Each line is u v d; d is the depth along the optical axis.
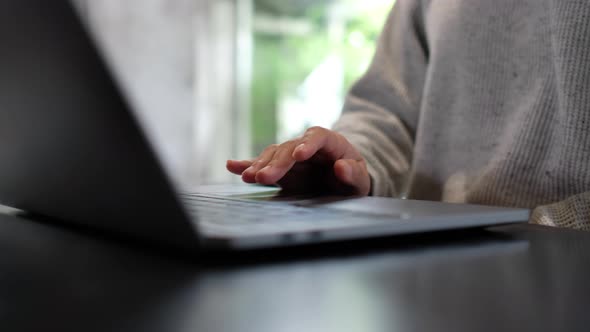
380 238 0.33
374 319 0.17
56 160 0.26
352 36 3.76
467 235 0.36
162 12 3.59
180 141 3.67
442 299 0.20
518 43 0.73
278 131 3.89
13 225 0.35
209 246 0.25
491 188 0.71
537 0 0.70
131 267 0.24
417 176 0.86
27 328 0.16
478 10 0.78
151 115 3.57
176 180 0.22
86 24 0.18
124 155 0.21
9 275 0.22
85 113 0.21
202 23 3.71
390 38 0.98
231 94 3.82
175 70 3.65
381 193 0.71
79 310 0.17
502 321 0.17
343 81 3.80
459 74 0.81
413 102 0.92
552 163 0.66
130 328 0.16
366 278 0.23
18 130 0.27
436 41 0.84
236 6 3.78
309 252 0.28
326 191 0.60
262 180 0.52
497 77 0.76
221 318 0.17
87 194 0.27
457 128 0.81
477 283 0.23
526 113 0.70
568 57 0.62
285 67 3.86
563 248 0.32
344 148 0.62
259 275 0.23
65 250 0.27
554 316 0.18
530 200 0.69
